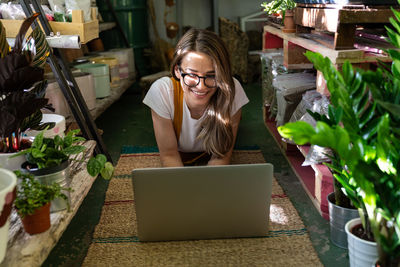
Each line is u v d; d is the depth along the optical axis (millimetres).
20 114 1458
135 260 1648
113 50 4340
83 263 1641
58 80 2305
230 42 4840
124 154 2836
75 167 1922
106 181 2406
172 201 1687
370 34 2188
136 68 4812
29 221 1325
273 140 3070
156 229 1740
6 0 2572
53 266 1657
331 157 1540
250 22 5379
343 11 1718
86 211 2086
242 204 1716
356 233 1472
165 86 2145
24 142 1672
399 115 1084
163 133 2201
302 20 2283
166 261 1638
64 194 1446
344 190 1519
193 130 2246
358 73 1218
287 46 2475
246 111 3830
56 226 1408
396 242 1220
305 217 1990
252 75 5000
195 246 1727
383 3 1766
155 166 2615
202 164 2408
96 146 2531
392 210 1213
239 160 2707
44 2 2930
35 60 1755
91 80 3018
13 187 1160
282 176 2457
